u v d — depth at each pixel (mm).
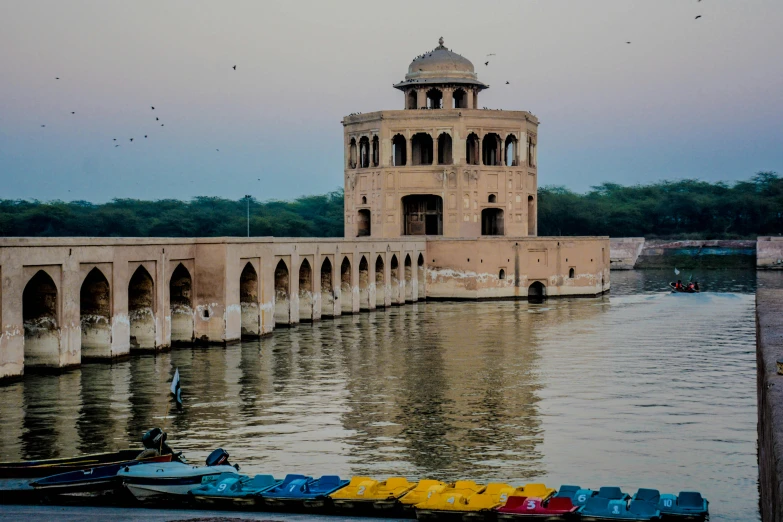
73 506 17188
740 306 56375
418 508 15828
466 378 30641
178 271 38062
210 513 16547
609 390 28562
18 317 29047
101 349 33000
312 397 27406
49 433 22922
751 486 18969
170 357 34656
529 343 39281
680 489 18766
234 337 38875
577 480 19359
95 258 31906
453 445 22047
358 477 17375
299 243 45375
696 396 27609
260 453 21266
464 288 60875
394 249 57000
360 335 41938
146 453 18359
